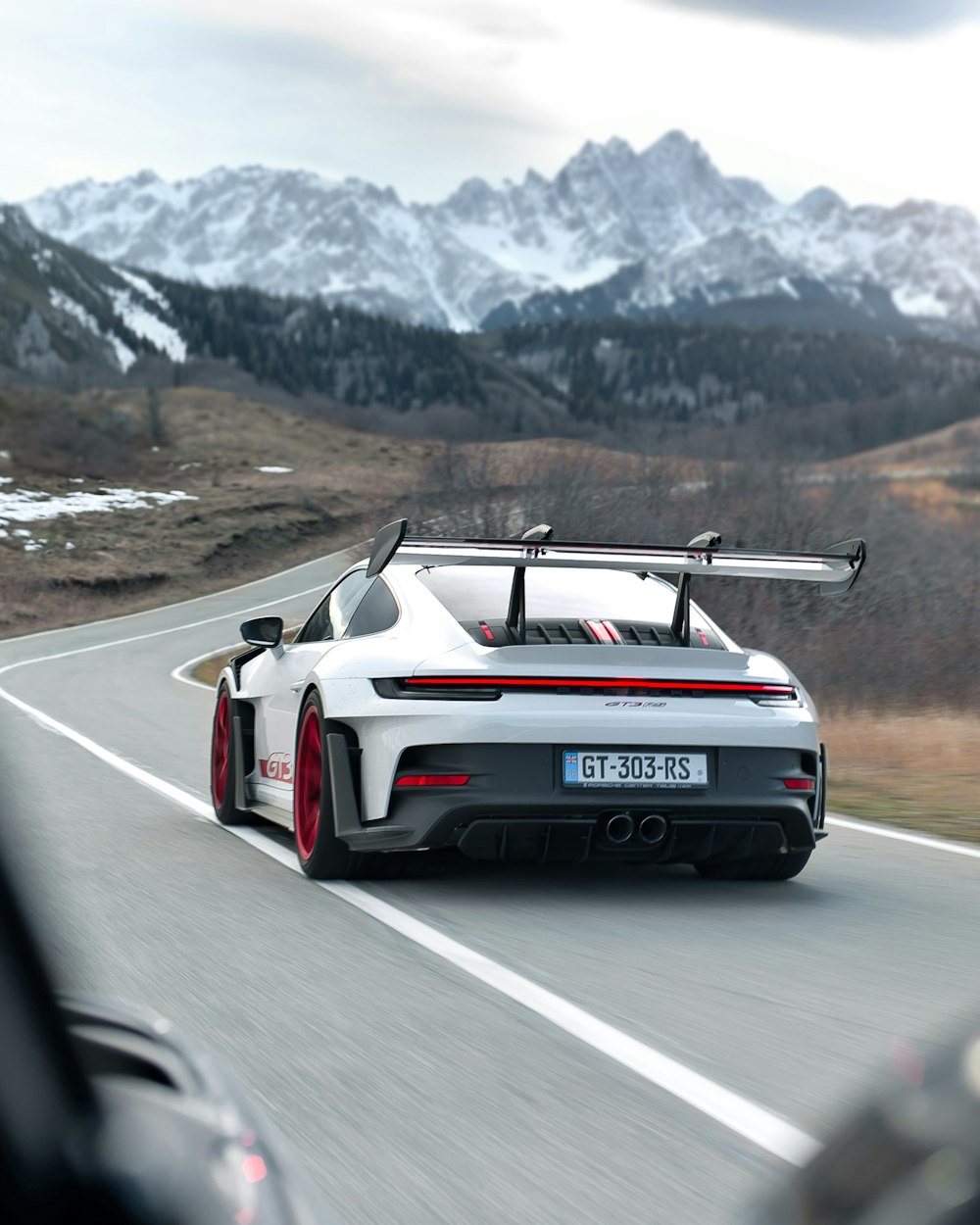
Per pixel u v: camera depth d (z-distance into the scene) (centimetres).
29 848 115
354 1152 341
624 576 798
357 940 578
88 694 2378
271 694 831
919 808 1095
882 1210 107
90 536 8181
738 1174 327
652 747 665
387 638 709
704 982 514
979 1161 103
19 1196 110
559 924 615
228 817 909
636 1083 395
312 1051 426
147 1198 117
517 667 667
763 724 680
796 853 726
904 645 2630
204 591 6656
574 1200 311
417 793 653
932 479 10888
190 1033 443
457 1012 470
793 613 2716
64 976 145
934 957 561
